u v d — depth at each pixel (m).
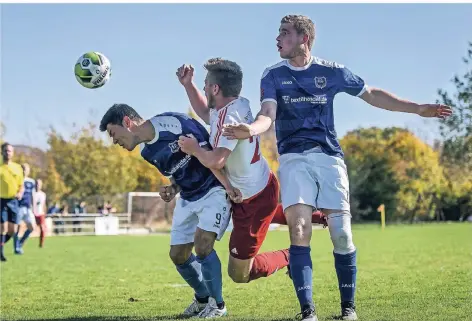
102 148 50.03
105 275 11.56
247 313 6.56
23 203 18.66
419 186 56.09
